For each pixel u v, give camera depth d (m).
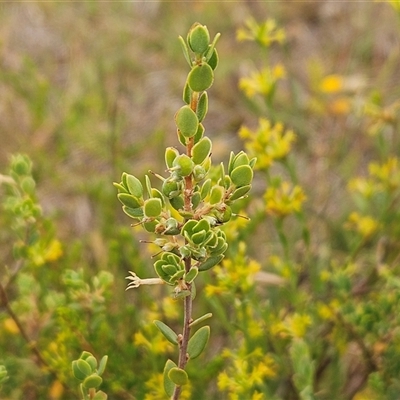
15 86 1.16
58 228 1.04
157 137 1.10
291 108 1.20
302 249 0.87
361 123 1.10
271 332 0.63
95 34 1.35
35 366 0.70
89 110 1.15
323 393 0.71
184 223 0.45
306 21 1.46
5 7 1.44
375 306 0.65
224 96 1.31
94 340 0.63
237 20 1.43
